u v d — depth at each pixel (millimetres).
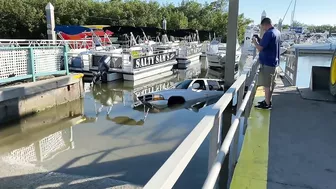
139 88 13531
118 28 23000
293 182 2273
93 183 4242
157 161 5234
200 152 5266
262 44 3910
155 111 8883
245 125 3553
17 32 39438
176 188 4125
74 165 5082
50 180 4328
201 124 1635
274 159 2652
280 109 4164
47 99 9008
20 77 8609
